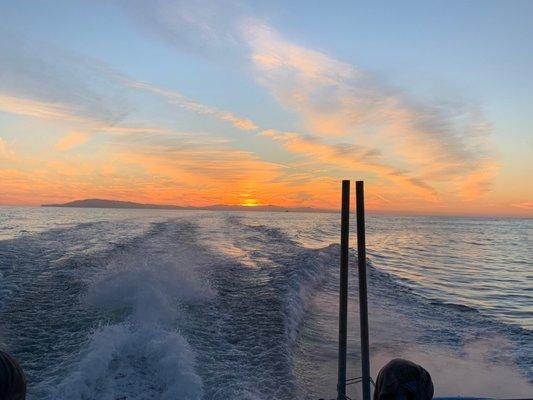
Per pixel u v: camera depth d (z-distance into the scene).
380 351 8.24
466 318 10.92
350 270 17.36
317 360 7.52
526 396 6.76
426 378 3.27
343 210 5.27
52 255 16.03
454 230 66.12
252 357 6.84
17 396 2.43
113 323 7.97
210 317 8.88
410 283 16.16
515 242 42.41
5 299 9.61
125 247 19.12
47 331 7.63
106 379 5.66
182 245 21.16
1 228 32.31
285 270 14.29
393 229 62.16
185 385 5.48
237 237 27.92
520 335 9.61
